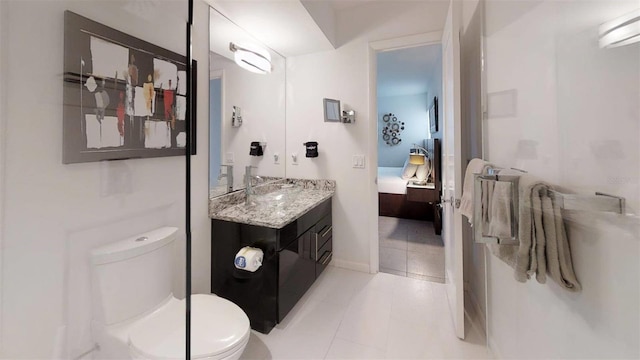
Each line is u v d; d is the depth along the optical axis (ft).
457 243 4.93
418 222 12.98
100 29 3.50
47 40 3.04
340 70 7.77
